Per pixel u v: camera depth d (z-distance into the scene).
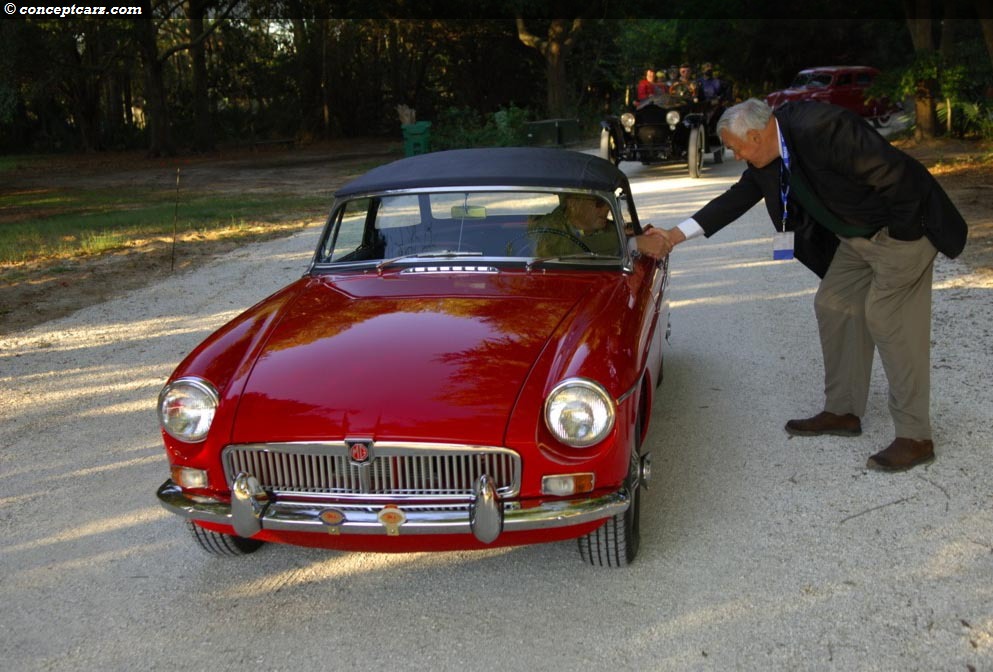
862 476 4.13
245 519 3.10
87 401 5.80
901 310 3.99
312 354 3.42
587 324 3.46
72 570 3.64
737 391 5.40
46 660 3.04
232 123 44.69
